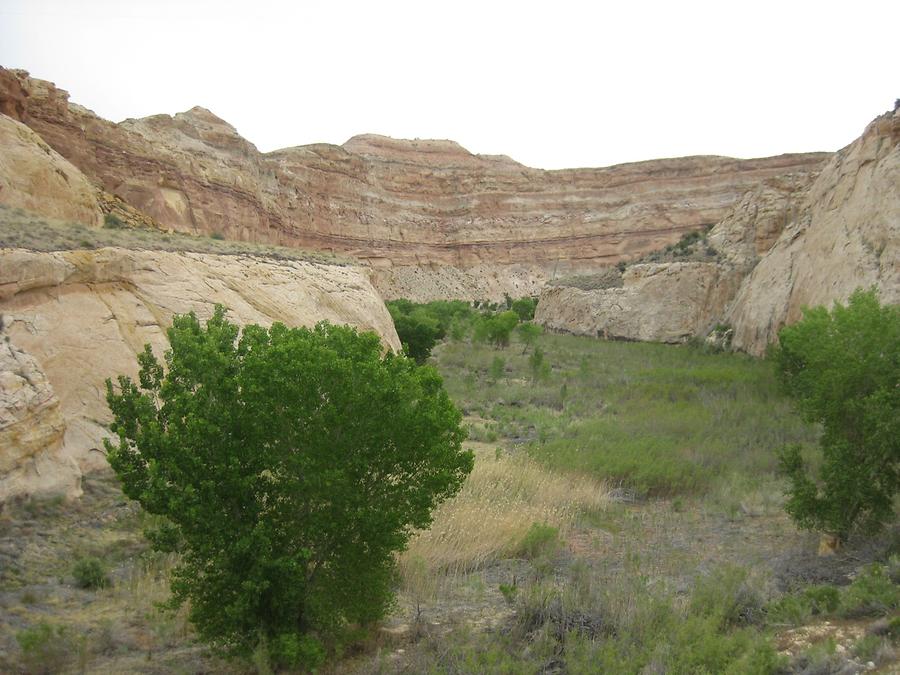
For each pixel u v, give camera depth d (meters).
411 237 97.00
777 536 10.56
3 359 10.38
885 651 5.38
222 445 6.52
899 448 9.04
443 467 7.09
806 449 15.07
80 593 8.03
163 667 6.49
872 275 23.69
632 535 10.70
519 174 105.94
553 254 101.12
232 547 6.27
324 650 6.46
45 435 10.23
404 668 6.18
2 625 6.97
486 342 42.84
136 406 6.97
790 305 31.41
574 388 26.11
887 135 28.53
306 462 6.38
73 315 13.07
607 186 104.19
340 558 6.70
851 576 8.17
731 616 6.94
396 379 6.91
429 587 8.38
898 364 9.59
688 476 13.72
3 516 9.30
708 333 40.81
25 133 20.31
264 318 18.73
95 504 10.43
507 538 9.99
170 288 16.16
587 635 6.74
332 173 87.94
